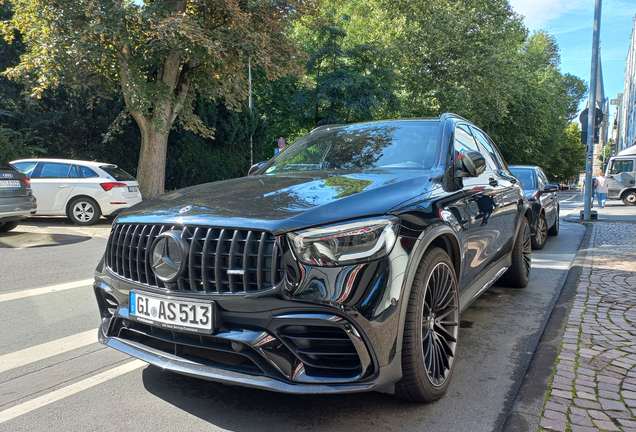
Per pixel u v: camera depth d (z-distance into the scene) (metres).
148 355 2.28
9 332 3.58
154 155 13.98
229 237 2.09
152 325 2.23
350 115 24.56
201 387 2.62
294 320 1.94
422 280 2.25
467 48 26.22
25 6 12.44
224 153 24.52
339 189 2.40
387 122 3.69
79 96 17.25
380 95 24.05
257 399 2.47
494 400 2.44
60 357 3.09
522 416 2.15
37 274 5.56
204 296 2.06
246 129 25.25
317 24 16.08
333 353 2.00
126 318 2.36
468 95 25.67
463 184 3.12
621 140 65.56
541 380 2.54
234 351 2.04
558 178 73.38
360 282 1.96
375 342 1.98
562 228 10.92
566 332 3.31
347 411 2.32
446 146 3.19
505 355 3.09
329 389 1.94
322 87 22.98
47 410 2.35
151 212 2.40
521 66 30.67
